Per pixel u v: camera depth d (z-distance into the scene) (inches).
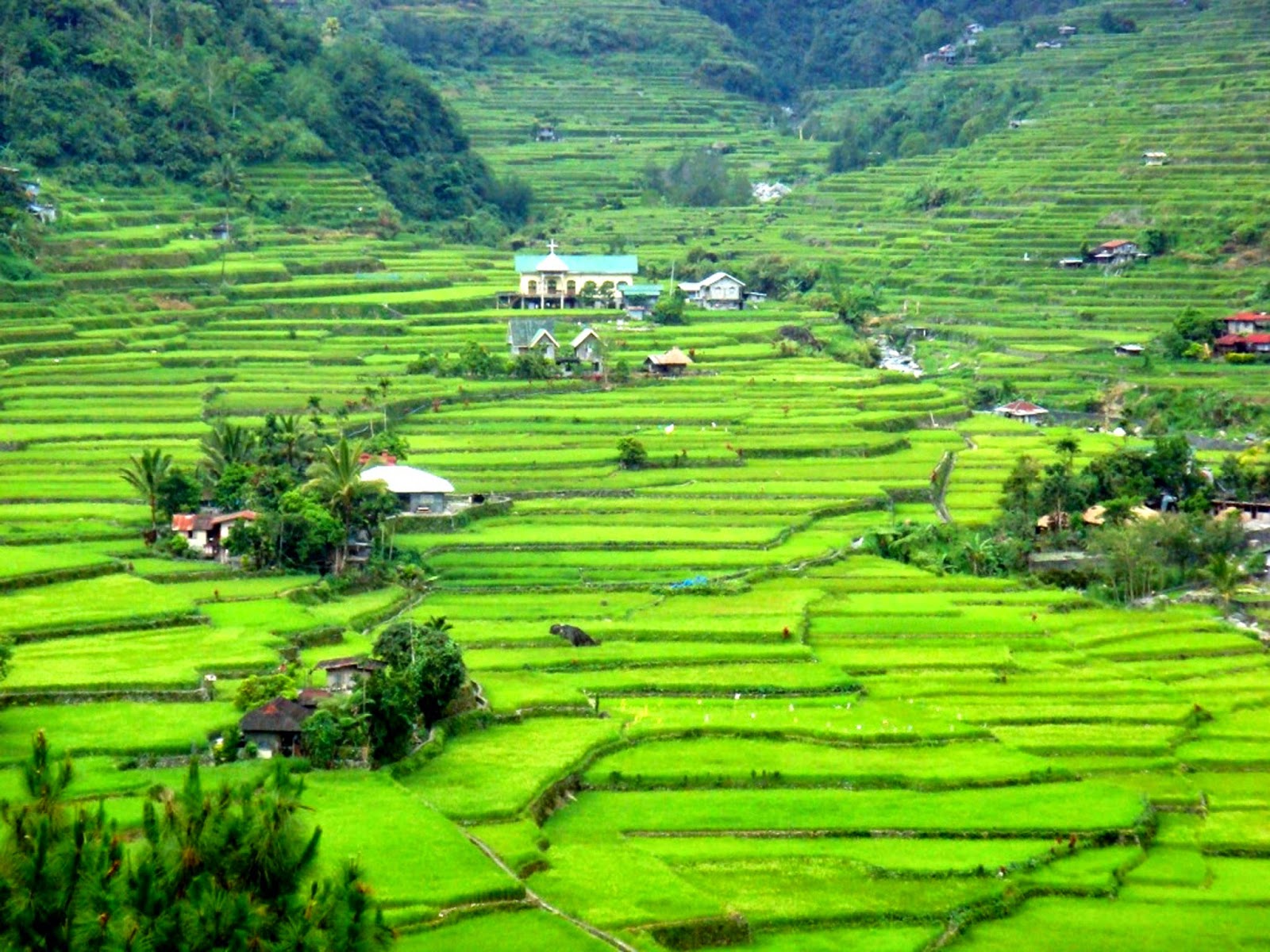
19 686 5251.0
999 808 4896.7
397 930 3752.5
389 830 4256.9
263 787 3137.3
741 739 5408.5
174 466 7760.8
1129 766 5349.4
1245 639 6820.9
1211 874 4665.4
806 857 4512.8
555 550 7706.7
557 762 4992.6
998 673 6230.3
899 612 6909.5
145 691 5310.0
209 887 2861.7
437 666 5255.9
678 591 7086.6
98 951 2770.7
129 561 7037.4
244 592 6717.5
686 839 4628.4
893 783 5064.0
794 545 7864.2
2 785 4298.7
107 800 4242.1
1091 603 7288.4
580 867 4303.6
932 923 4202.8
